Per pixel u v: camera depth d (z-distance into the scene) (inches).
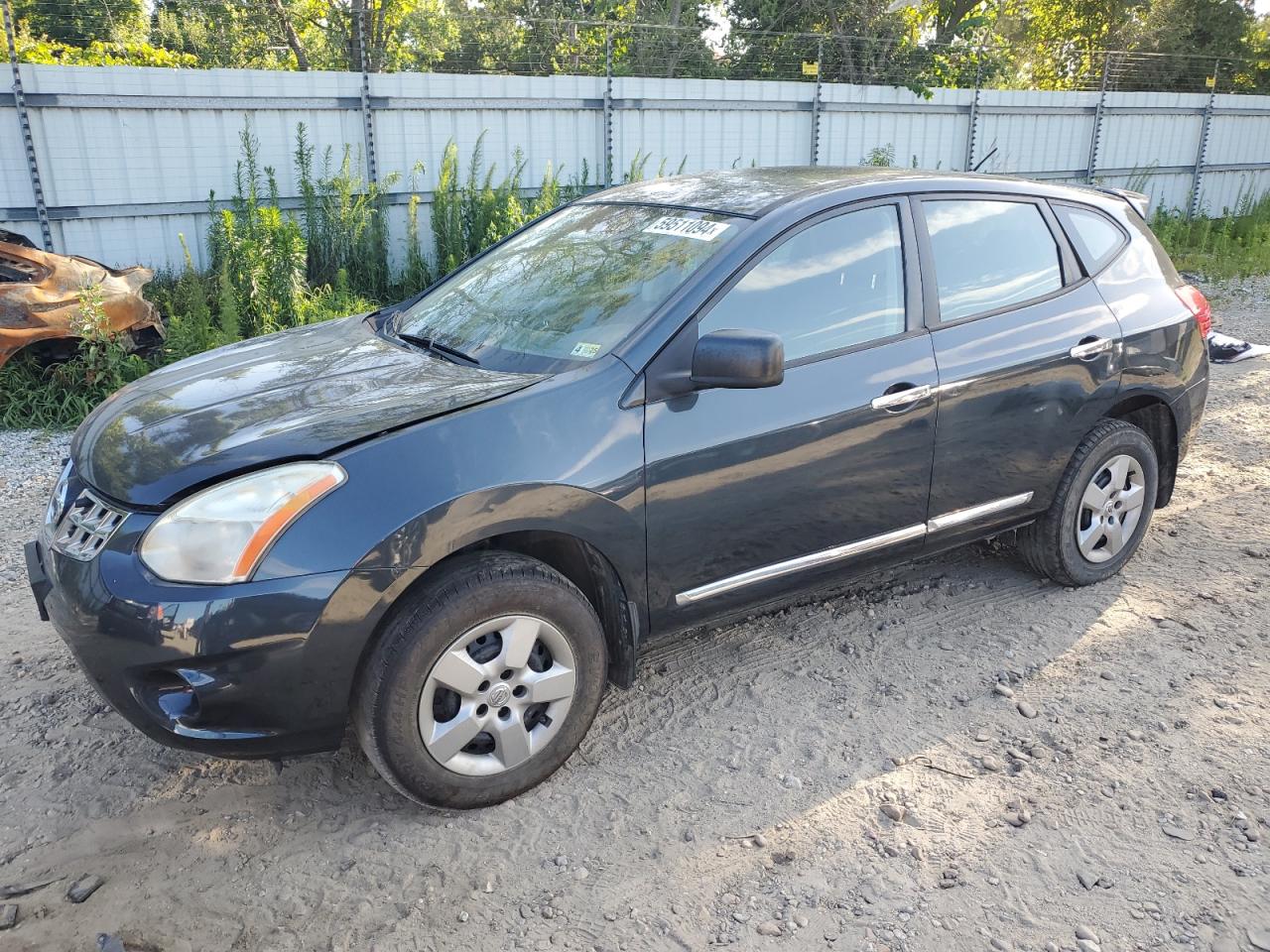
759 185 146.3
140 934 98.1
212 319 338.6
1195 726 131.3
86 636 101.0
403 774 107.3
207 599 97.2
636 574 119.1
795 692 140.2
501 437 108.9
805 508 130.5
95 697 138.5
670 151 493.7
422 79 422.3
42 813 115.4
